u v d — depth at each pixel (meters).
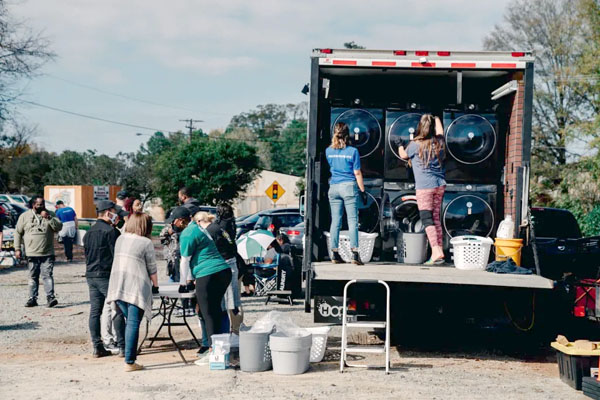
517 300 7.48
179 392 6.28
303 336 7.12
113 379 6.79
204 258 7.59
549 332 8.68
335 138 8.11
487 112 8.63
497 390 6.44
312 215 7.91
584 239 9.35
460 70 8.35
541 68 37.97
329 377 6.89
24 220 11.78
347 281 7.39
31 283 11.80
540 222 10.12
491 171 8.59
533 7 37.94
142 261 7.19
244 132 103.44
